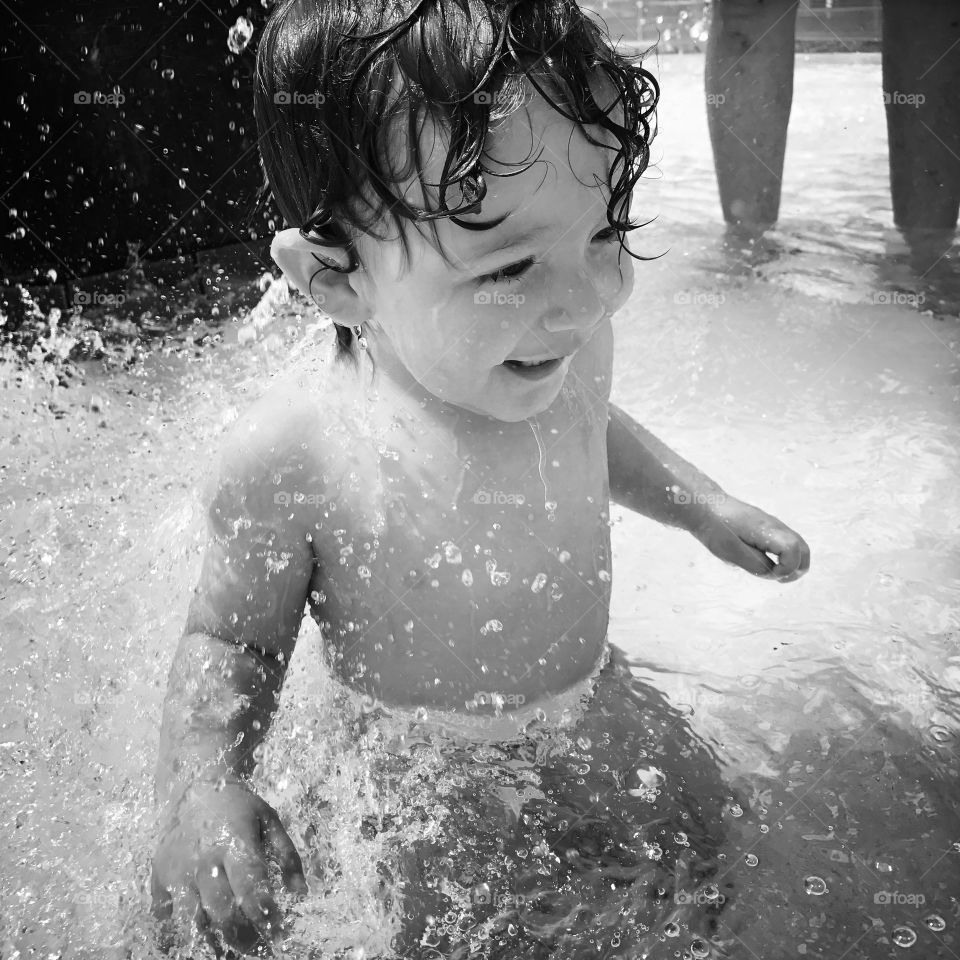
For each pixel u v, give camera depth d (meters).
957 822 1.18
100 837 1.17
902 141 2.68
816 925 1.07
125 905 1.09
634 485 1.49
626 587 1.59
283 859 1.04
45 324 2.24
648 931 1.07
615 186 0.99
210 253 2.41
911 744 1.29
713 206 3.03
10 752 1.28
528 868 1.13
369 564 1.20
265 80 1.08
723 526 1.45
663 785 1.22
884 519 1.73
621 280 1.05
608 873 1.13
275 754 1.23
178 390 2.10
